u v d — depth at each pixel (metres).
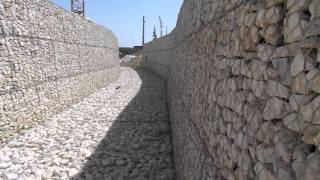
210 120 6.82
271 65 3.83
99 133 16.86
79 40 28.70
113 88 35.84
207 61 7.85
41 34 19.58
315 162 2.79
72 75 25.62
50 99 20.36
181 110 12.62
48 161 12.78
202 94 8.09
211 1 7.88
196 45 10.24
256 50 4.34
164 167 12.33
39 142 14.98
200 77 8.72
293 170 3.14
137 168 12.29
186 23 14.67
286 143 3.30
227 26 5.92
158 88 33.19
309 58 3.05
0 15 14.77
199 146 7.69
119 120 19.67
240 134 4.72
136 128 17.75
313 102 2.92
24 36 17.06
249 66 4.55
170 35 30.20
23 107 16.50
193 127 8.96
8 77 15.14
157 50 48.53
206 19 8.52
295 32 3.30
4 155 13.07
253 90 4.33
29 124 17.19
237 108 4.97
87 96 29.69
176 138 12.97
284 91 3.45
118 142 15.36
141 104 24.81
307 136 2.98
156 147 14.60
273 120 3.67
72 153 13.75
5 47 15.00
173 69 21.88
